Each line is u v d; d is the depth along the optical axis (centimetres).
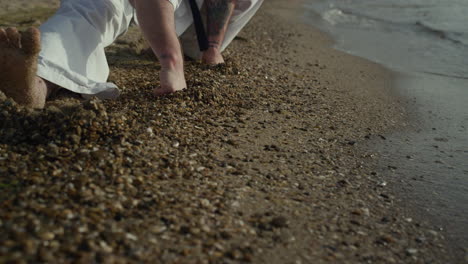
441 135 301
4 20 500
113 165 196
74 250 139
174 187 190
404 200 212
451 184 233
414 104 363
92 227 152
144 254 145
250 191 198
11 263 128
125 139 219
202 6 366
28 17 525
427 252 175
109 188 179
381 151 267
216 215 175
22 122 211
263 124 280
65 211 157
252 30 631
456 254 176
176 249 151
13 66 219
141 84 317
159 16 279
